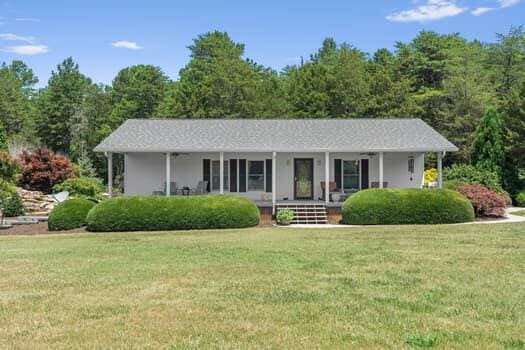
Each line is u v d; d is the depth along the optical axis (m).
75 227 19.45
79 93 53.84
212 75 44.66
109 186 22.64
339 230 17.47
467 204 19.83
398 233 15.79
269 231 17.56
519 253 11.55
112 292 8.01
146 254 12.02
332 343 5.49
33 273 9.65
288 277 9.04
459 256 11.19
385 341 5.54
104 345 5.52
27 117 53.06
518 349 5.28
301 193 24.94
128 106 54.94
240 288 8.18
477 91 37.69
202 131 24.83
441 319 6.38
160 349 5.38
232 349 5.34
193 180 24.70
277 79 54.31
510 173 28.86
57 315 6.72
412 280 8.70
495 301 7.26
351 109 43.41
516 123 28.80
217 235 16.41
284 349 5.32
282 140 23.58
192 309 6.94
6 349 5.42
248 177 24.83
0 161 22.94
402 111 40.44
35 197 26.34
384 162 24.97
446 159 38.09
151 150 22.28
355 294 7.73
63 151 51.84
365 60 55.53
